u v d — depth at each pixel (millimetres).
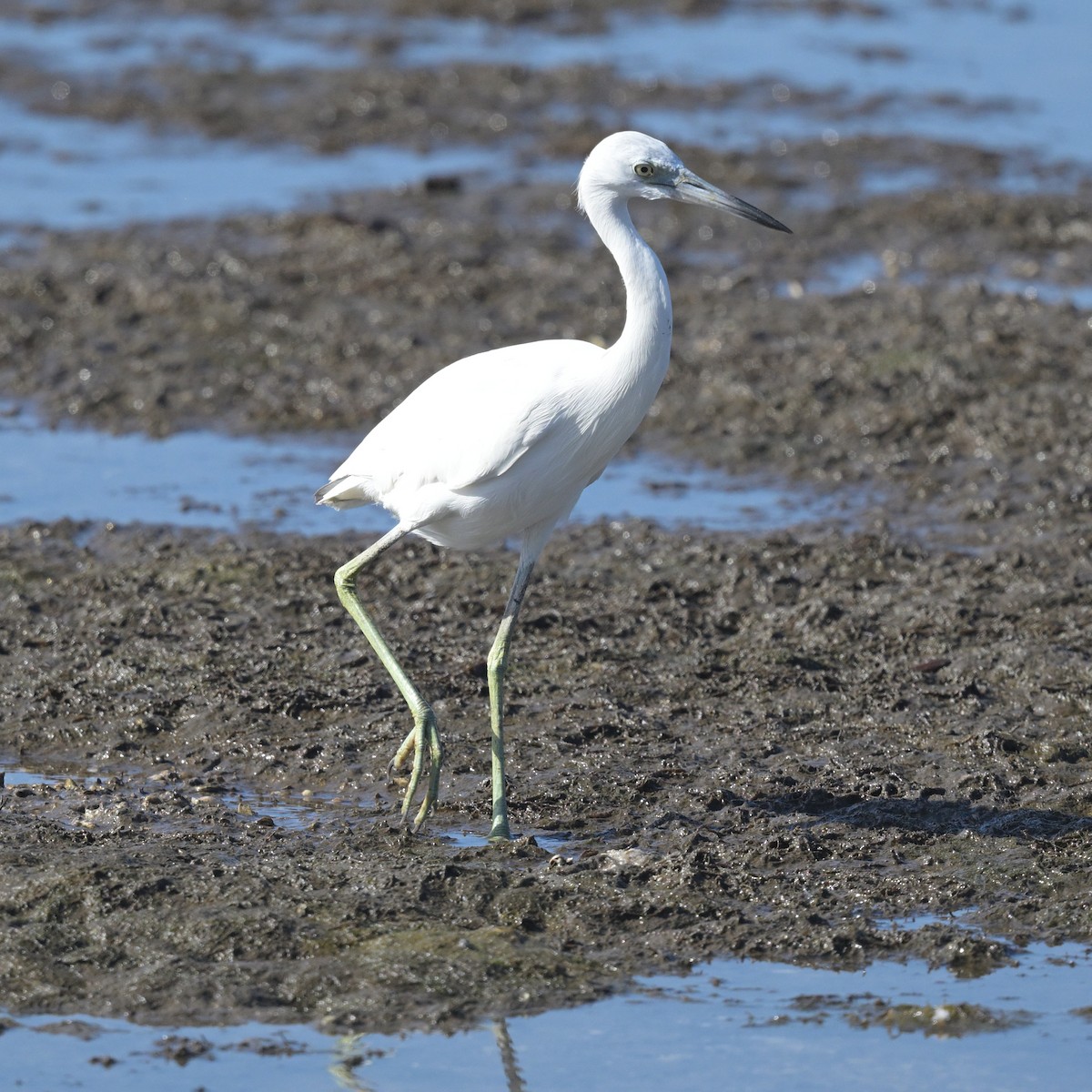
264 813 10148
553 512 10031
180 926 8453
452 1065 7621
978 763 10633
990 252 22312
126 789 10422
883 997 8203
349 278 20844
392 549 14219
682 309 20109
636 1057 7695
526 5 34969
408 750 9961
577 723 11227
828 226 23250
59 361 18516
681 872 9109
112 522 14703
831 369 18047
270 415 17500
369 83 29625
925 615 12797
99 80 29703
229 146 26859
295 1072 7551
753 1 36344
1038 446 16156
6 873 8875
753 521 15039
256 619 12883
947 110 29031
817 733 11094
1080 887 9141
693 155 25891
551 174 25625
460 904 8812
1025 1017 8031
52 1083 7426
